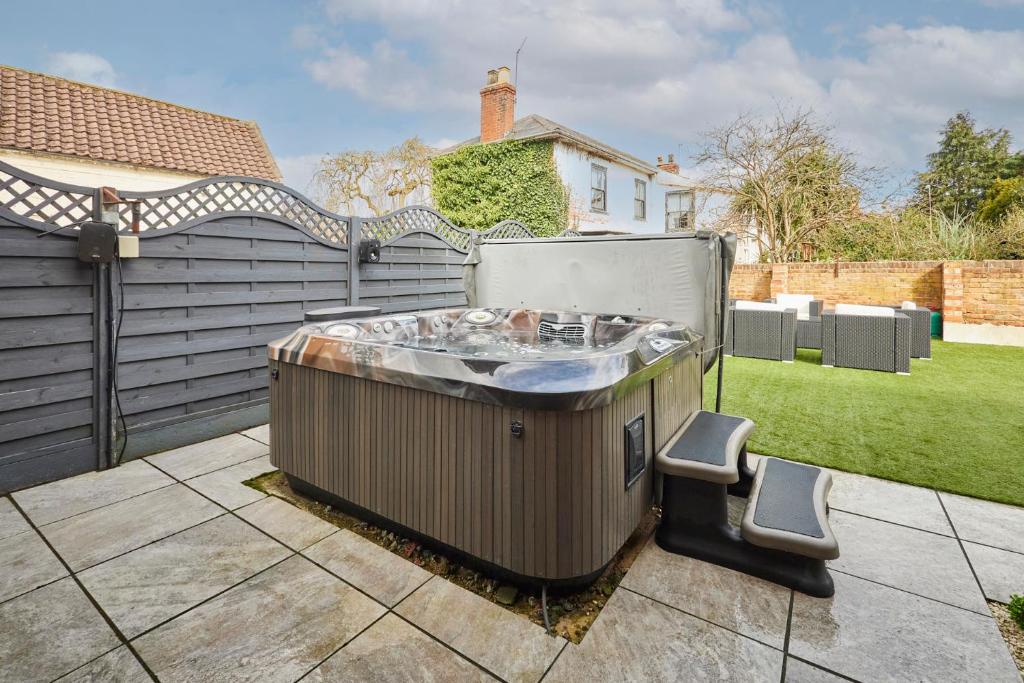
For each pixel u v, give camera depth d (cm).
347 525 227
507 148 1095
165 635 159
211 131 899
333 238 410
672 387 235
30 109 712
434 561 199
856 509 238
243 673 144
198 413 333
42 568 193
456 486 184
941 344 700
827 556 168
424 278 498
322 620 166
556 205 1082
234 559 200
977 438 328
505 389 166
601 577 188
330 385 226
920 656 149
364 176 1288
